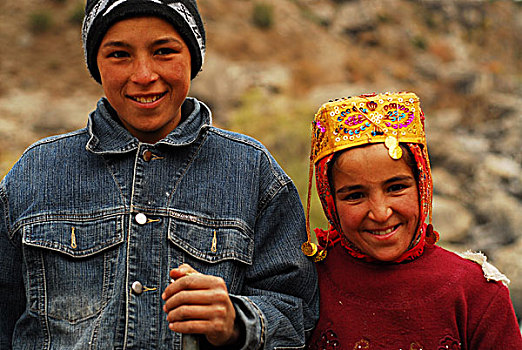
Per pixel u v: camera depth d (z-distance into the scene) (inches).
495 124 850.1
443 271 80.8
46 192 79.2
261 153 85.2
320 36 1108.5
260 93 766.5
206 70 815.7
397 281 80.7
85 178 80.0
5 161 597.9
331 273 84.8
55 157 81.1
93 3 77.4
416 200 79.0
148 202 79.4
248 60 972.6
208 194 80.8
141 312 75.9
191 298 67.2
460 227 622.2
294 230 83.8
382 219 77.1
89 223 78.2
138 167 80.2
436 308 79.1
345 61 1043.3
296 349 78.4
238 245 79.6
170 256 77.9
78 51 897.5
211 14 1056.8
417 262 82.0
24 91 802.2
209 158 82.7
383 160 77.5
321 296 84.1
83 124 720.3
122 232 77.8
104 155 80.7
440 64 1143.0
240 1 1127.0
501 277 79.7
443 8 1359.5
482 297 79.5
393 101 80.4
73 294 76.2
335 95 871.1
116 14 75.2
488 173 698.2
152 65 76.2
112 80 76.8
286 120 579.8
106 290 76.3
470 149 759.1
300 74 957.2
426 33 1262.3
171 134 81.6
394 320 79.5
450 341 78.4
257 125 599.5
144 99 76.9
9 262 79.8
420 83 1045.8
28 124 712.4
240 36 1020.5
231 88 809.5
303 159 496.4
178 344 75.8
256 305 74.8
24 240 77.2
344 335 80.7
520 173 709.3
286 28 1087.6
